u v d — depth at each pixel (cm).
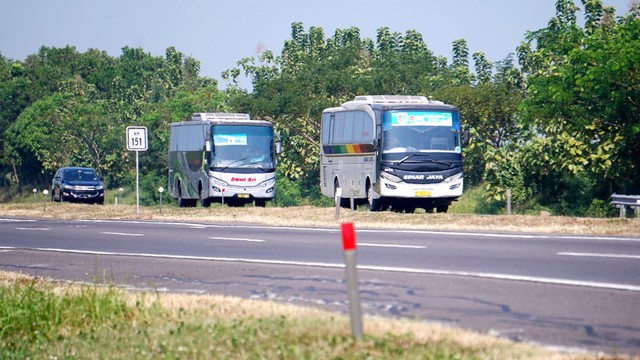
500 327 3234
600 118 12812
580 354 2675
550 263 4909
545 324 3272
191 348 2942
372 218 8862
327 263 5262
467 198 16212
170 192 15050
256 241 6912
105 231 8656
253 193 12950
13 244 7456
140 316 3553
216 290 4391
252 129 13062
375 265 5062
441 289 4119
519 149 15250
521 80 18850
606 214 13662
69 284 4494
